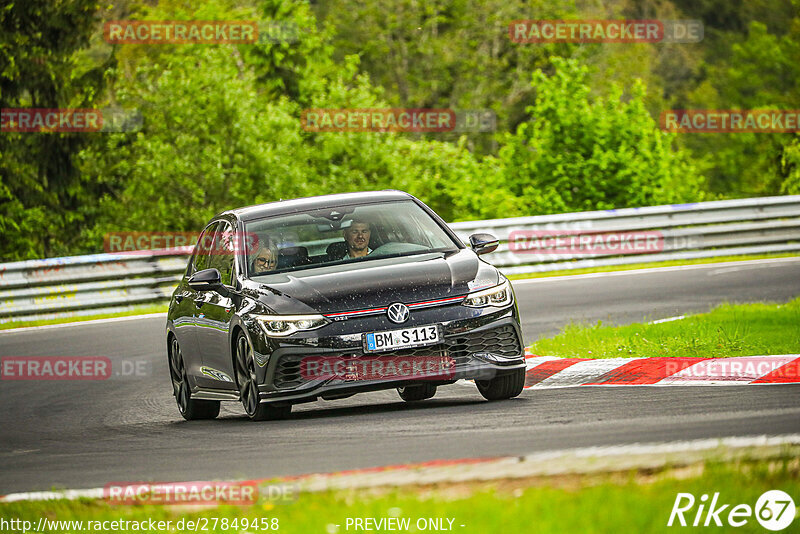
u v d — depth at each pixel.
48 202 116.94
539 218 64.38
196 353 28.95
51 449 25.31
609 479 15.23
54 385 38.00
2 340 51.62
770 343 30.66
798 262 59.12
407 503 14.80
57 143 115.81
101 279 61.47
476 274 25.31
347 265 26.36
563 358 32.06
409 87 183.50
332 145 109.62
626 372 28.95
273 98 137.75
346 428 22.88
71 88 118.25
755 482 14.78
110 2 121.50
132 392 35.44
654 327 35.03
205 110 104.81
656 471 15.51
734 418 20.09
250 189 103.44
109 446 24.75
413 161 118.19
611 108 93.25
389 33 182.50
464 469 16.09
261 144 103.38
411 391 29.05
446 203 114.88
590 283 56.12
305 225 27.83
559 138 93.00
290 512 15.26
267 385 24.50
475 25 184.38
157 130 106.50
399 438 20.78
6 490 19.98
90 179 118.81
